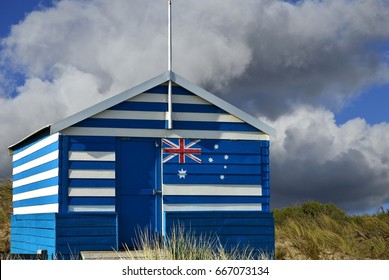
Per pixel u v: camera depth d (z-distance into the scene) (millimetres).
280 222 21250
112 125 13539
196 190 13875
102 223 13133
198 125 14078
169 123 13812
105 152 13406
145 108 13789
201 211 13820
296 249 17000
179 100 14016
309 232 18266
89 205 13148
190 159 13930
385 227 20297
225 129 14234
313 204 23797
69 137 13227
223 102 14219
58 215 12883
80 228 12969
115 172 13430
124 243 13336
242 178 14188
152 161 13750
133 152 13656
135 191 13562
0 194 21781
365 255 17266
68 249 12828
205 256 11094
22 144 16078
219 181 14031
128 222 13445
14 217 16344
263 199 14266
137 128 13680
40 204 14227
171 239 13266
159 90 13922
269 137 14508
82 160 13242
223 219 13852
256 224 14055
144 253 11586
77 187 13125
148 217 13594
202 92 14094
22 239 15438
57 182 13062
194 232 13617
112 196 13297
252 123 14336
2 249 17094
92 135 13383
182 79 14000
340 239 18031
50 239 13117
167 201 13695
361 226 21000
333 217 22828
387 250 17625
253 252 13906
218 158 14109
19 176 16297
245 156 14281
